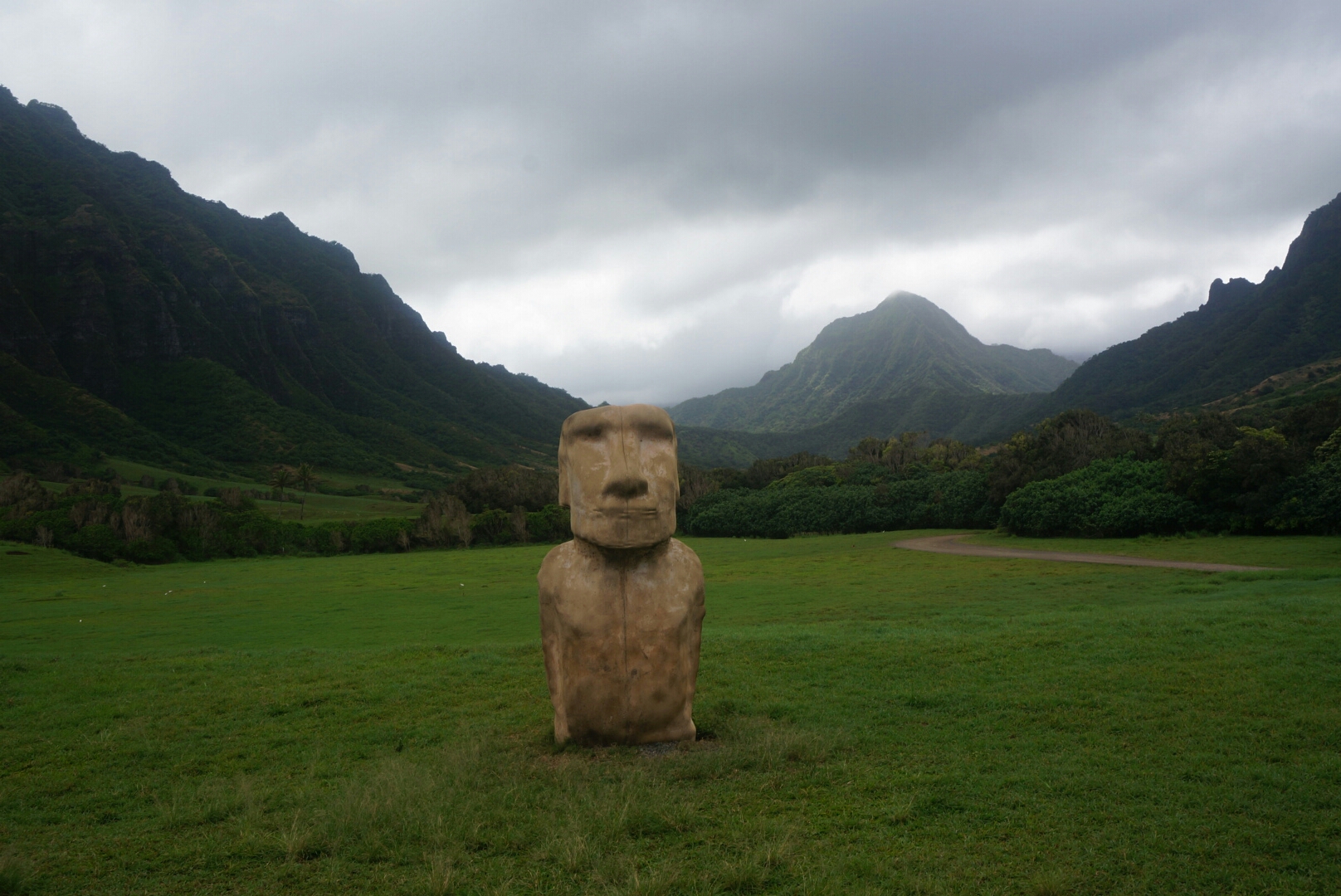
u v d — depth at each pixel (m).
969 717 8.25
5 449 107.50
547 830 5.82
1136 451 51.16
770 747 7.36
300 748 8.55
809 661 11.27
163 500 61.56
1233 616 12.00
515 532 74.06
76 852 5.94
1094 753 6.93
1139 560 33.03
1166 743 7.07
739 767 7.07
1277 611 12.17
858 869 5.11
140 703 10.56
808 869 5.15
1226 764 6.49
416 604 27.08
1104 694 8.57
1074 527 45.38
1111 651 10.33
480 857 5.55
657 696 7.80
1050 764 6.75
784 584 28.41
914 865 5.17
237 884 5.32
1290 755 6.60
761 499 70.62
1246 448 39.59
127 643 18.33
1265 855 5.05
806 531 66.44
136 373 158.00
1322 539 35.16
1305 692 8.11
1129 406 152.62
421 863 5.52
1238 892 4.68
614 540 7.60
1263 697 8.05
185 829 6.37
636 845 5.60
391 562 55.06
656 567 7.92
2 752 8.55
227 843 5.95
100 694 11.18
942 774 6.66
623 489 7.61
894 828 5.74
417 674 11.83
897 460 81.31
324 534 66.19
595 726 7.80
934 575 29.72
